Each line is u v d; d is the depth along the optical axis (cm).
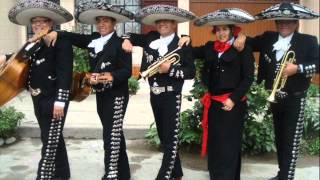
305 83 416
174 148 421
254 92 534
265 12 411
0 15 971
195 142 555
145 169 505
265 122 550
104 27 414
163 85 415
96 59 418
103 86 415
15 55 407
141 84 977
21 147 579
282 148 434
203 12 1032
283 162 430
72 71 416
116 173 429
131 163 524
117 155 428
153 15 405
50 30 412
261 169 510
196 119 550
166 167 423
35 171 496
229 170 424
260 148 548
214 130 425
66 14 405
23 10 394
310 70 398
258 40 436
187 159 539
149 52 419
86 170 498
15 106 747
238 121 421
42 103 413
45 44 405
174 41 416
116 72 409
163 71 408
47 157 418
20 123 625
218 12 401
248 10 1036
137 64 941
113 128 422
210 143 431
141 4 1023
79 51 763
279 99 421
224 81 413
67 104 414
